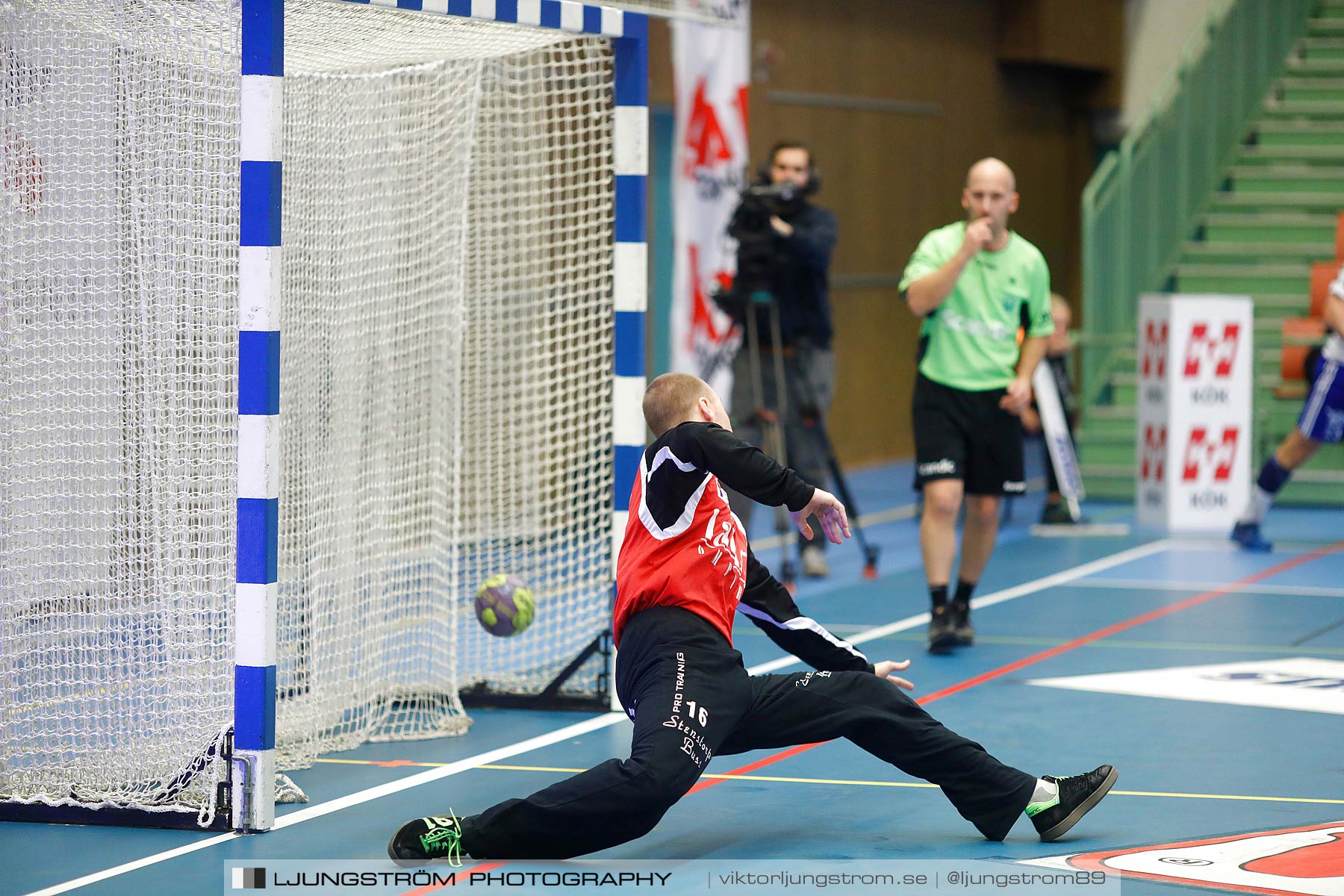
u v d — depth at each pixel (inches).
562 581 920.9
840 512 489.7
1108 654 874.1
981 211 847.7
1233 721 708.7
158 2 570.6
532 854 501.7
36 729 624.4
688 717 491.8
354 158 702.5
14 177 598.2
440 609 763.4
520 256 932.6
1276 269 1813.5
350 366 698.8
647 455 514.3
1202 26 1934.1
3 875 504.1
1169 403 1409.9
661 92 1582.2
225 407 577.3
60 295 595.2
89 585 591.2
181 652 578.9
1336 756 645.3
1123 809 565.0
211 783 560.7
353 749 683.4
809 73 1836.9
